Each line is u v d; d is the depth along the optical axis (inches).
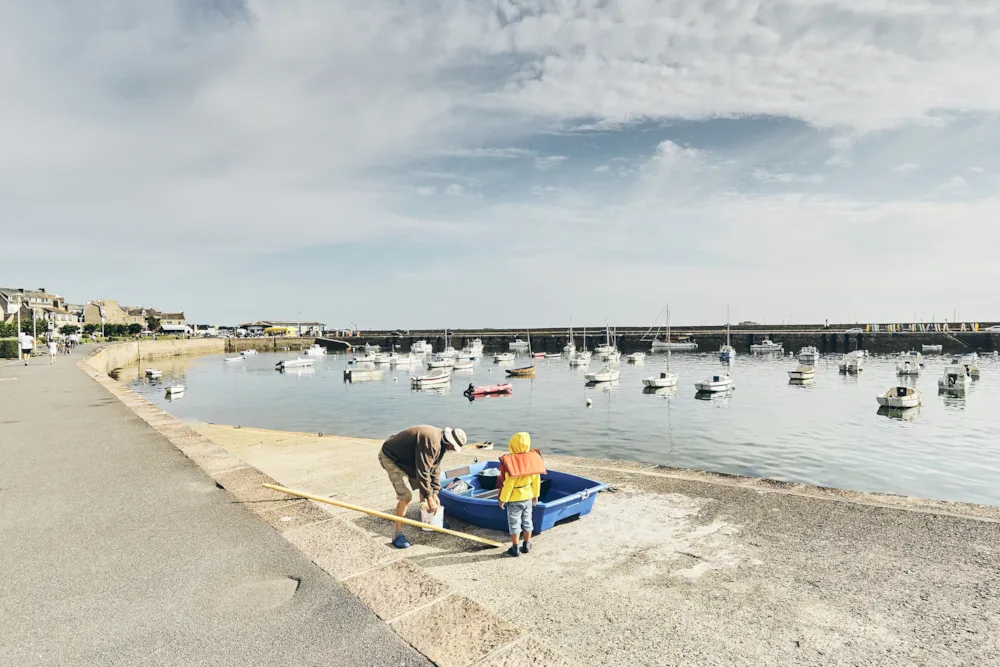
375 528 276.1
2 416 555.8
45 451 386.9
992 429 1298.0
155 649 143.4
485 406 1793.8
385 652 143.6
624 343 5162.4
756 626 176.4
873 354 4148.6
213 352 5634.8
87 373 1214.9
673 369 3139.8
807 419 1457.9
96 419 534.0
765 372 2913.4
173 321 6614.2
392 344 6018.7
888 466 948.0
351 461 505.0
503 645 147.0
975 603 186.4
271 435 751.1
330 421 1501.0
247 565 196.1
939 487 818.8
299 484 403.5
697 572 216.4
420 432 250.2
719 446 1119.0
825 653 160.9
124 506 263.4
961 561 217.3
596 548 243.6
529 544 242.7
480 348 4731.8
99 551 208.4
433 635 151.9
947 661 156.1
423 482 246.5
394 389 2406.5
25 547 212.5
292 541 218.7
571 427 1363.2
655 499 308.0
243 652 142.1
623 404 1798.7
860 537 243.6
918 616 179.5
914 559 220.2
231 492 286.0
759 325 5231.3
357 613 163.2
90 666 135.6
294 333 7066.9
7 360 1786.4
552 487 317.7
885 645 164.2
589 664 157.8
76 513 253.6
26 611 162.9
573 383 2527.1
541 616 185.6
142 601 169.5
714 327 5531.5
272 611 163.9
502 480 238.4
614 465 394.9
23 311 3614.7
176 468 337.1
